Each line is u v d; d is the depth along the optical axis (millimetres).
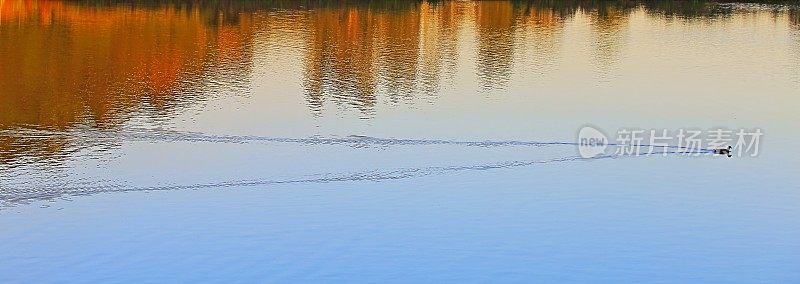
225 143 29875
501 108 36125
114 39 52312
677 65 48281
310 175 26516
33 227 22047
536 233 22219
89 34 53625
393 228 22312
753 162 28828
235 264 20062
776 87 42688
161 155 28312
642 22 69938
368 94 38688
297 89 39406
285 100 36969
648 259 20859
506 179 26500
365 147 29672
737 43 57969
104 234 21656
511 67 46156
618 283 19547
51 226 22109
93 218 22719
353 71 44500
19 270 19625
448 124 33062
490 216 23344
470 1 82562
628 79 43469
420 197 24688
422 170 27234
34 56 45812
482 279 19531
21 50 47375
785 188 26328
